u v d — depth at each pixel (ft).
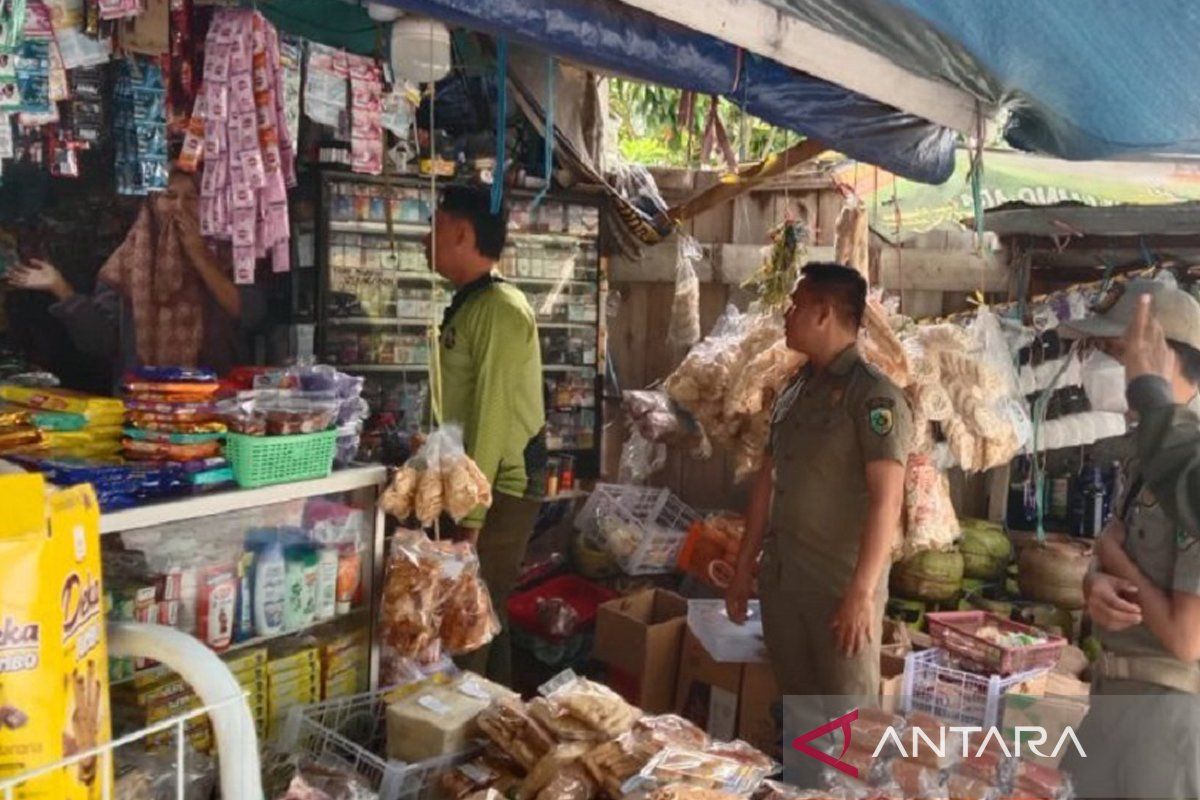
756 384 11.83
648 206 15.23
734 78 8.48
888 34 7.66
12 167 9.96
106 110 7.57
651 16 7.50
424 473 7.88
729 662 11.39
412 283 12.59
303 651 7.73
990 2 6.97
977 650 11.51
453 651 8.29
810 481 9.14
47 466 6.14
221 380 7.57
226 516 7.07
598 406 14.94
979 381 12.38
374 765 6.98
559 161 13.88
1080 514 16.34
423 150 12.46
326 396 7.48
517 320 9.97
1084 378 14.60
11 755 3.60
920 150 10.80
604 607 12.57
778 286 12.47
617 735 6.79
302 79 8.42
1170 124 9.04
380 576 8.14
